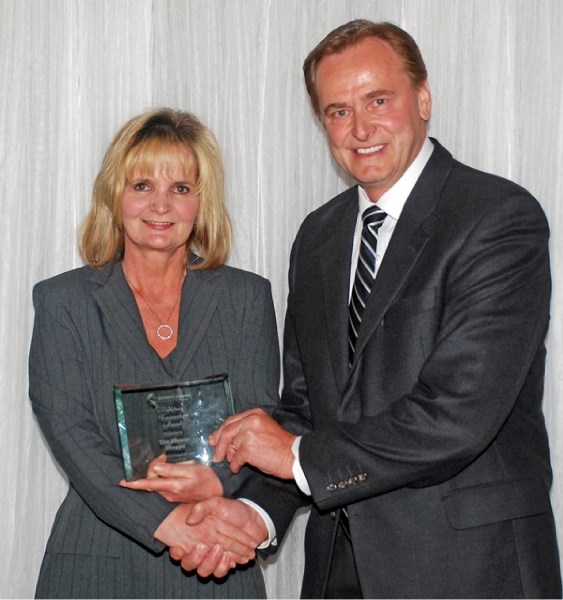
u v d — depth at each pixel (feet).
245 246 9.31
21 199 9.06
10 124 9.02
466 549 6.05
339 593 6.75
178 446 6.58
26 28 9.02
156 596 6.64
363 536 6.29
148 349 6.75
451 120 9.01
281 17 9.23
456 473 6.10
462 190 6.43
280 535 6.97
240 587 6.87
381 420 6.11
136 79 9.13
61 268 9.16
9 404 9.08
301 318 7.00
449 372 5.98
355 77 6.50
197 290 7.02
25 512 9.16
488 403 5.93
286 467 6.37
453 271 6.19
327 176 9.35
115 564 6.60
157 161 6.73
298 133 9.30
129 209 6.77
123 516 6.44
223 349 6.95
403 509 6.21
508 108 8.91
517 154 8.89
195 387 6.66
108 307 6.77
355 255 6.94
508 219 6.19
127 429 6.44
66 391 6.61
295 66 9.25
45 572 6.63
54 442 6.55
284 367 7.39
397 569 6.17
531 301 6.14
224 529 6.56
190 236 7.18
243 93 9.25
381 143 6.50
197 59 9.19
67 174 9.14
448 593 6.05
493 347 5.98
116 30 9.12
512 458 6.27
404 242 6.39
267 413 6.83
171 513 6.52
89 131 9.11
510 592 6.06
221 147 9.23
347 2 9.16
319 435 6.29
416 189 6.54
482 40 8.91
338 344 6.63
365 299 6.57
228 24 9.22
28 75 9.04
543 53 8.77
